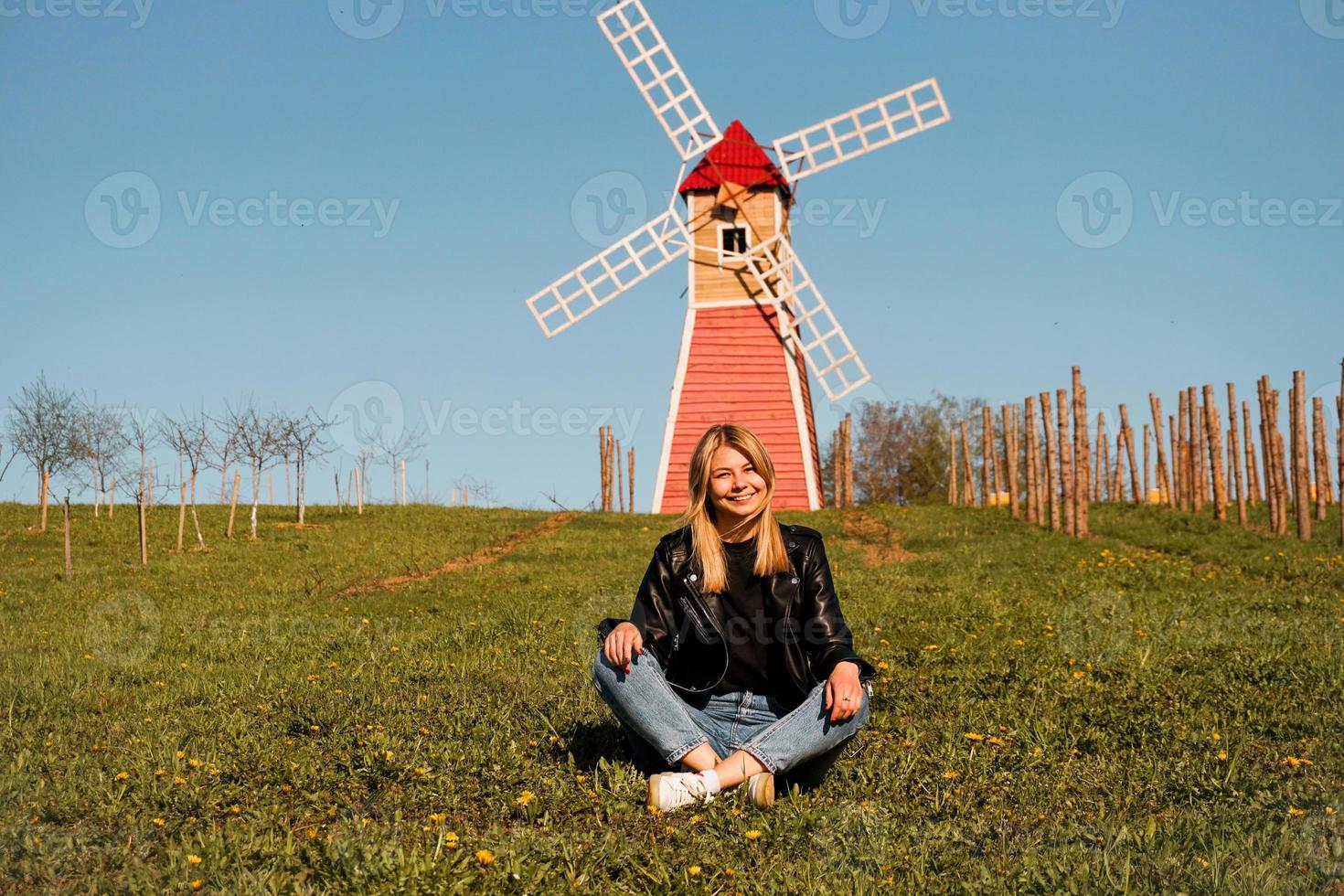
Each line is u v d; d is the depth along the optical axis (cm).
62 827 505
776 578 566
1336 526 2578
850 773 592
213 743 657
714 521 578
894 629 1160
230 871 450
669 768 564
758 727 582
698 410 3444
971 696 812
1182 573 1781
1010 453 3275
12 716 769
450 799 547
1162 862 452
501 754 610
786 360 3459
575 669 962
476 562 2509
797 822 501
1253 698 773
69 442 3350
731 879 456
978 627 1178
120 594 1900
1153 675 874
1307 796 539
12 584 2073
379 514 3672
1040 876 440
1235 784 562
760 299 3469
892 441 6669
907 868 460
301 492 3403
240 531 3241
